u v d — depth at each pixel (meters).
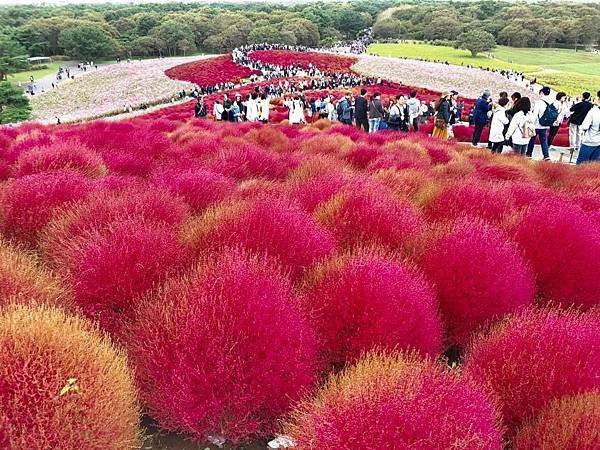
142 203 5.51
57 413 2.46
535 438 3.02
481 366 3.64
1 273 3.74
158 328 3.36
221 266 3.64
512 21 118.00
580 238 5.23
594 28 107.44
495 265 4.51
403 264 4.43
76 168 8.64
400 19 150.25
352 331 3.73
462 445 2.45
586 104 15.48
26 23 130.38
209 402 3.07
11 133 16.23
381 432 2.44
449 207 6.69
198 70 71.75
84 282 4.01
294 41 130.12
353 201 5.55
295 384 3.25
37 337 2.74
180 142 13.99
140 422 3.27
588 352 3.48
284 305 3.41
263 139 14.12
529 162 12.28
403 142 13.35
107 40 112.25
